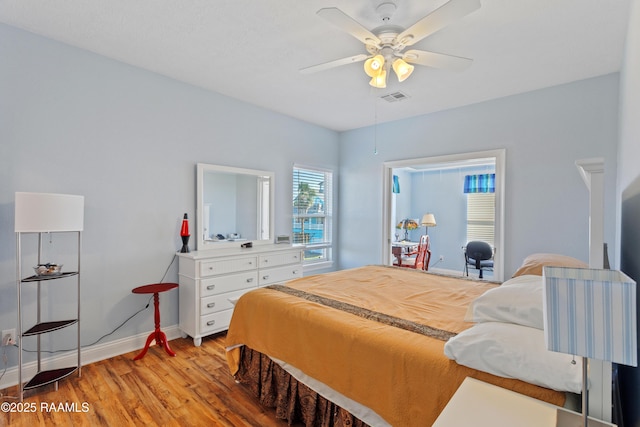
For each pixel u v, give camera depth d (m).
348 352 1.51
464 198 6.36
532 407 0.96
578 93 2.90
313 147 4.51
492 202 6.02
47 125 2.34
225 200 3.47
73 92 2.46
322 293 2.19
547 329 0.77
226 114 3.48
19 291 1.96
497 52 2.40
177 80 3.06
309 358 1.68
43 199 1.97
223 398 2.07
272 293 2.15
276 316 1.91
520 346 1.12
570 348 0.74
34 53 2.28
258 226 3.80
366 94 3.35
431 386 1.23
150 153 2.90
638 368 1.02
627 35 1.96
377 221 4.46
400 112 3.91
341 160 4.90
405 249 5.94
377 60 1.93
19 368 1.95
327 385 1.59
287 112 3.99
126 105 2.74
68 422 1.81
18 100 2.22
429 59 2.01
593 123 2.83
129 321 2.78
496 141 3.38
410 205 7.06
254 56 2.57
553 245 3.03
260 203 3.82
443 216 6.64
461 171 6.38
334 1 1.85
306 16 2.02
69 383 2.22
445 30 2.11
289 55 2.54
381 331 1.51
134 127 2.79
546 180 3.07
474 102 3.51
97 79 2.57
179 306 3.09
